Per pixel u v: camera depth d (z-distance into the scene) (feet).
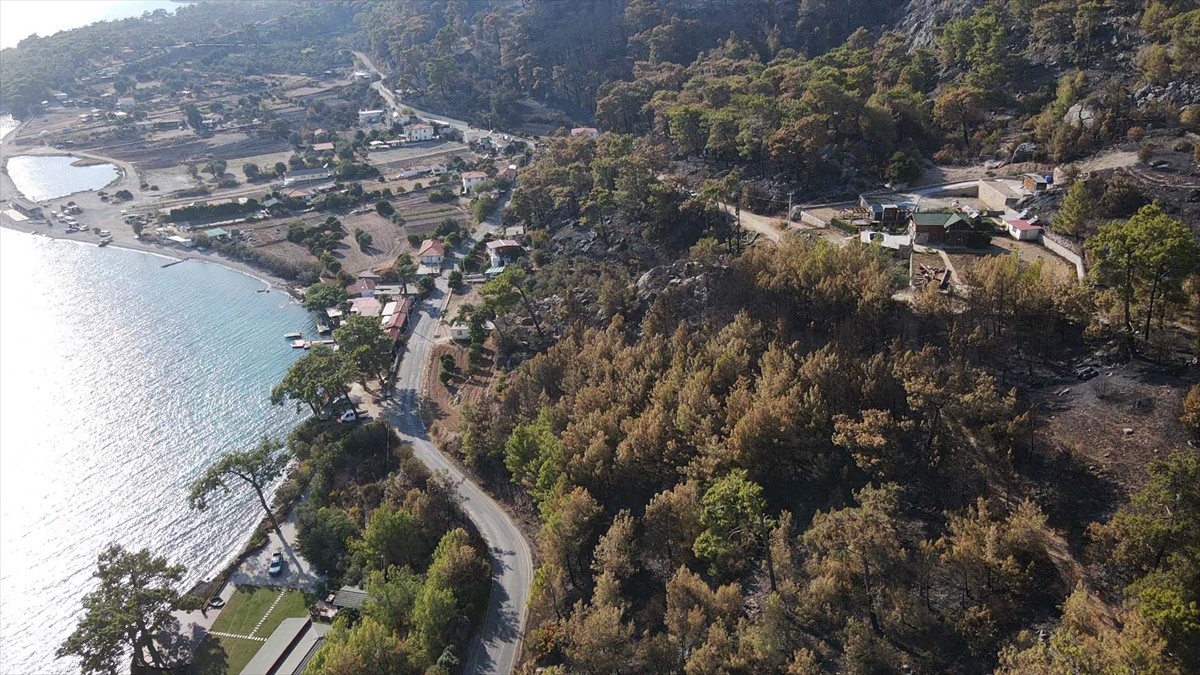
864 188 414.21
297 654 270.05
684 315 347.77
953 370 244.63
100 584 290.97
